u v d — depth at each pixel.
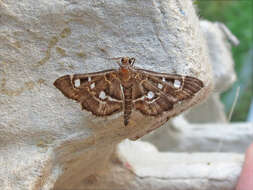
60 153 0.09
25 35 0.09
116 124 0.09
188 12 0.09
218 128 0.20
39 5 0.08
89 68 0.09
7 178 0.08
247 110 0.36
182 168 0.11
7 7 0.08
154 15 0.08
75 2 0.08
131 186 0.11
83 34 0.09
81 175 0.11
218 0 0.32
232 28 0.33
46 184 0.09
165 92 0.08
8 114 0.09
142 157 0.13
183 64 0.08
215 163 0.12
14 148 0.09
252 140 0.19
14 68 0.09
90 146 0.09
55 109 0.09
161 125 0.09
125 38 0.08
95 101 0.08
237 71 0.35
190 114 0.24
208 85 0.09
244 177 0.11
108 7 0.08
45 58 0.09
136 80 0.08
